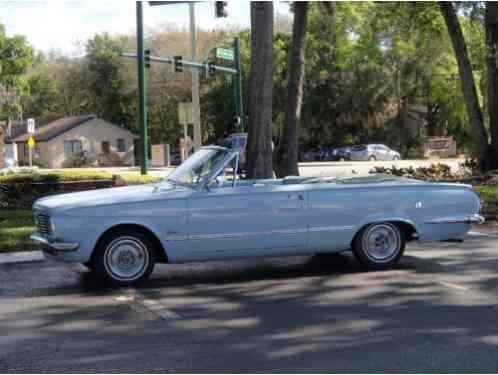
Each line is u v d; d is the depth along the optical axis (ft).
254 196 26.99
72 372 16.90
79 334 20.38
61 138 182.50
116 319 21.99
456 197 29.35
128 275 26.71
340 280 27.20
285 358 17.60
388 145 187.01
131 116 199.72
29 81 221.25
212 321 21.45
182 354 18.13
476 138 72.02
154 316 22.25
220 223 26.66
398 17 84.28
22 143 192.34
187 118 85.56
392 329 20.10
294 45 60.59
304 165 134.41
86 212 25.59
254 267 30.45
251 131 49.24
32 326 21.43
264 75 48.80
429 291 24.99
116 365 17.37
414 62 173.27
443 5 70.64
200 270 29.99
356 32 168.66
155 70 184.03
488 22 70.08
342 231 28.07
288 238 27.40
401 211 28.68
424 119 196.44
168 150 146.61
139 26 74.95
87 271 30.40
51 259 26.84
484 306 22.68
